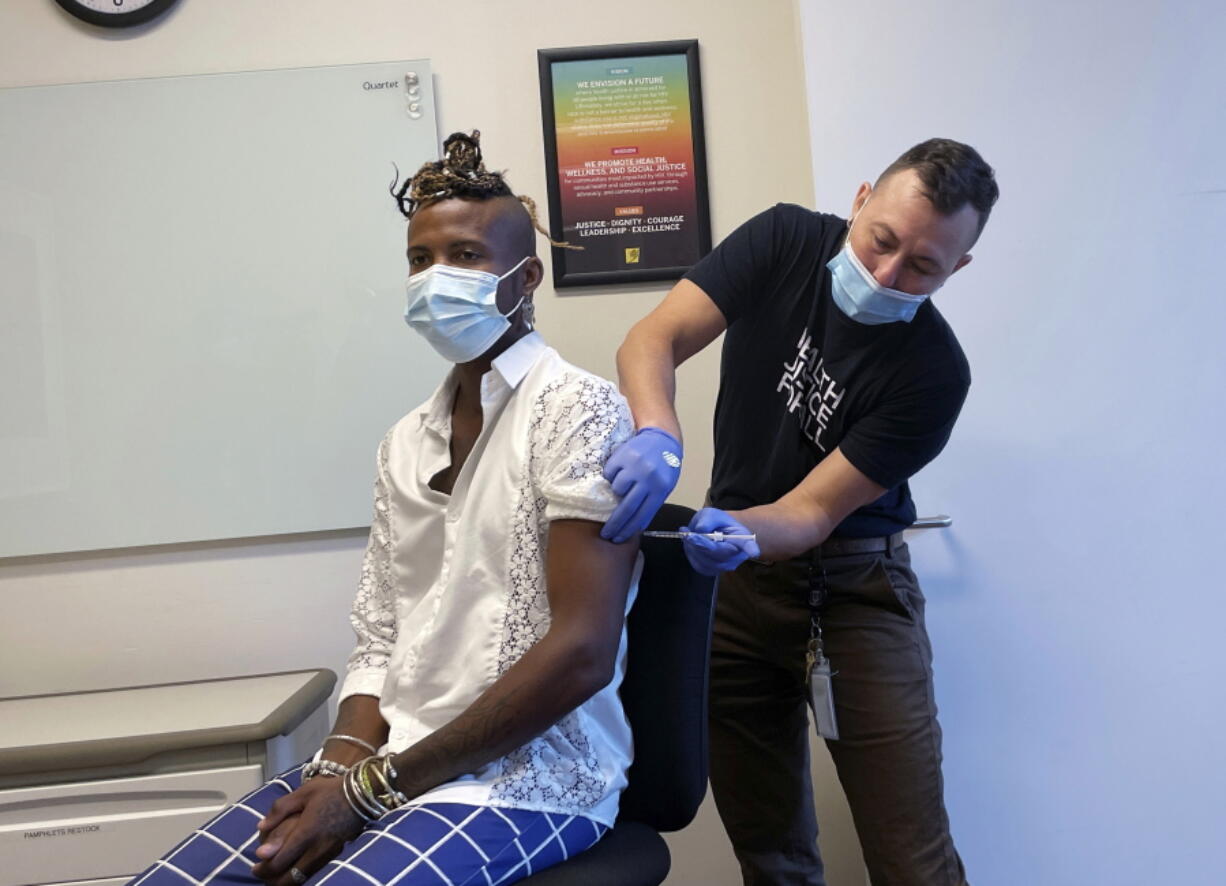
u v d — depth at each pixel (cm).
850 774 152
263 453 207
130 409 206
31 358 205
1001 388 192
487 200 123
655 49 210
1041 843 193
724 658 164
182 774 167
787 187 213
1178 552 193
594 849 117
